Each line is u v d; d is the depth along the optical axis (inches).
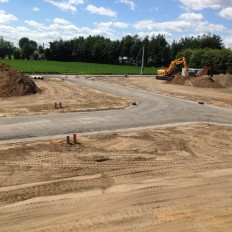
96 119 842.2
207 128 813.2
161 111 995.3
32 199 415.2
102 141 663.1
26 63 3609.7
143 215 386.6
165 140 693.9
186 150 638.5
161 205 413.1
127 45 4490.7
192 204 419.5
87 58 4726.9
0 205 396.5
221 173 529.3
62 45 4714.6
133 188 459.8
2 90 1125.7
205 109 1074.1
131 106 1053.8
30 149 593.6
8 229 346.6
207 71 2022.6
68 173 502.6
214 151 642.8
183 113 982.4
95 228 354.9
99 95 1278.3
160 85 1815.9
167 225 368.5
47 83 1604.3
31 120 797.9
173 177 504.7
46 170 509.4
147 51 4306.1
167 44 4367.6
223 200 434.3
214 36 4210.1
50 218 371.2
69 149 604.4
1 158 546.0
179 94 1432.1
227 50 2778.1
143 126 799.1
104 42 4658.0
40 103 1024.2
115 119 853.2
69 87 1491.1
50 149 599.2
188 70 2087.8
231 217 391.9
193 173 524.7
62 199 418.3
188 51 3112.7
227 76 1897.1
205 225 372.5
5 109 915.4
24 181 467.2
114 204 410.3
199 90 1625.2
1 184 453.4
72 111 925.8
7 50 4955.7
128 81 2006.6
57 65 3467.0
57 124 771.4
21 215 375.2
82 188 453.4
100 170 519.8
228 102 1258.0
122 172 515.8
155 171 526.0
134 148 633.0
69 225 358.6
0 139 641.0
